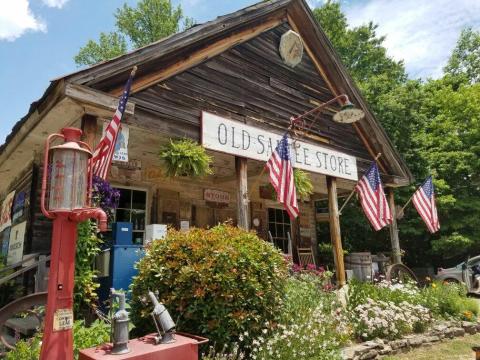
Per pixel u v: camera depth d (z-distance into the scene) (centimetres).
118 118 464
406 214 1585
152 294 300
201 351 392
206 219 960
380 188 874
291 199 668
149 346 268
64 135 281
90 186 285
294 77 914
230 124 720
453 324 720
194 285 403
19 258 698
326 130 972
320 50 967
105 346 267
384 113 1581
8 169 845
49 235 685
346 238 1709
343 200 1516
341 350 509
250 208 1070
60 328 250
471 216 1552
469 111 1728
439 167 1652
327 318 536
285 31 906
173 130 642
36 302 426
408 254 1772
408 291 757
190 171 613
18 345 376
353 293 670
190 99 679
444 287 869
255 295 418
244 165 728
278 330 440
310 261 1202
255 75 816
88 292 470
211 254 421
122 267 544
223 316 397
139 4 2453
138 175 848
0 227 987
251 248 448
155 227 617
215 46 739
